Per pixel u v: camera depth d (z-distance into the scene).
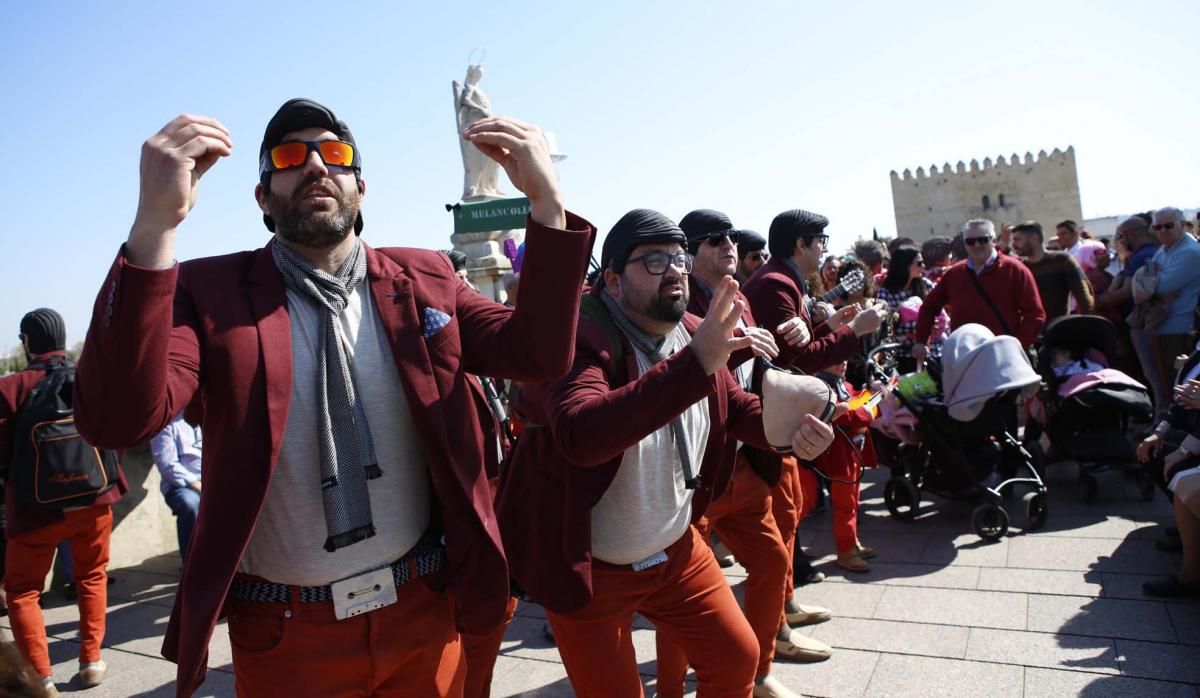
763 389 2.41
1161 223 7.35
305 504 1.79
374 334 1.88
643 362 2.62
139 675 4.30
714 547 5.45
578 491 2.43
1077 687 3.31
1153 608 3.95
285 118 1.78
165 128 1.48
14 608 4.05
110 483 4.25
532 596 2.56
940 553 5.05
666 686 3.06
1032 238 7.48
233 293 1.76
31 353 4.30
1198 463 4.19
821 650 3.75
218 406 1.71
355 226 1.98
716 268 3.71
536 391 2.51
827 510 6.27
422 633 1.94
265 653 1.84
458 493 1.88
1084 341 5.98
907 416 5.54
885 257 8.96
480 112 15.48
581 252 1.84
